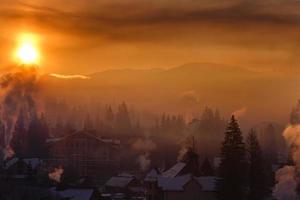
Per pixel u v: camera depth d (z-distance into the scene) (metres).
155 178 159.25
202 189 129.12
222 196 127.75
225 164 129.25
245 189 130.88
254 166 133.25
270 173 144.88
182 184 129.12
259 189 131.75
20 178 125.94
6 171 148.12
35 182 124.75
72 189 121.75
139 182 185.88
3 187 109.44
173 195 128.38
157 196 139.75
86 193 119.94
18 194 107.00
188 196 128.88
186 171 157.38
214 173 164.50
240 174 129.12
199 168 165.50
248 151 138.12
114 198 160.12
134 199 161.62
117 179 187.50
